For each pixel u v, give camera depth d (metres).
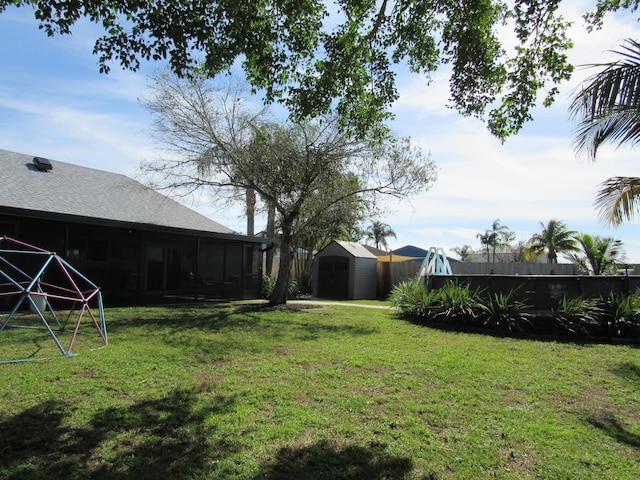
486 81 6.47
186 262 14.96
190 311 12.02
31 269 10.96
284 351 6.72
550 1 5.60
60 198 12.10
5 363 5.58
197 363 5.81
